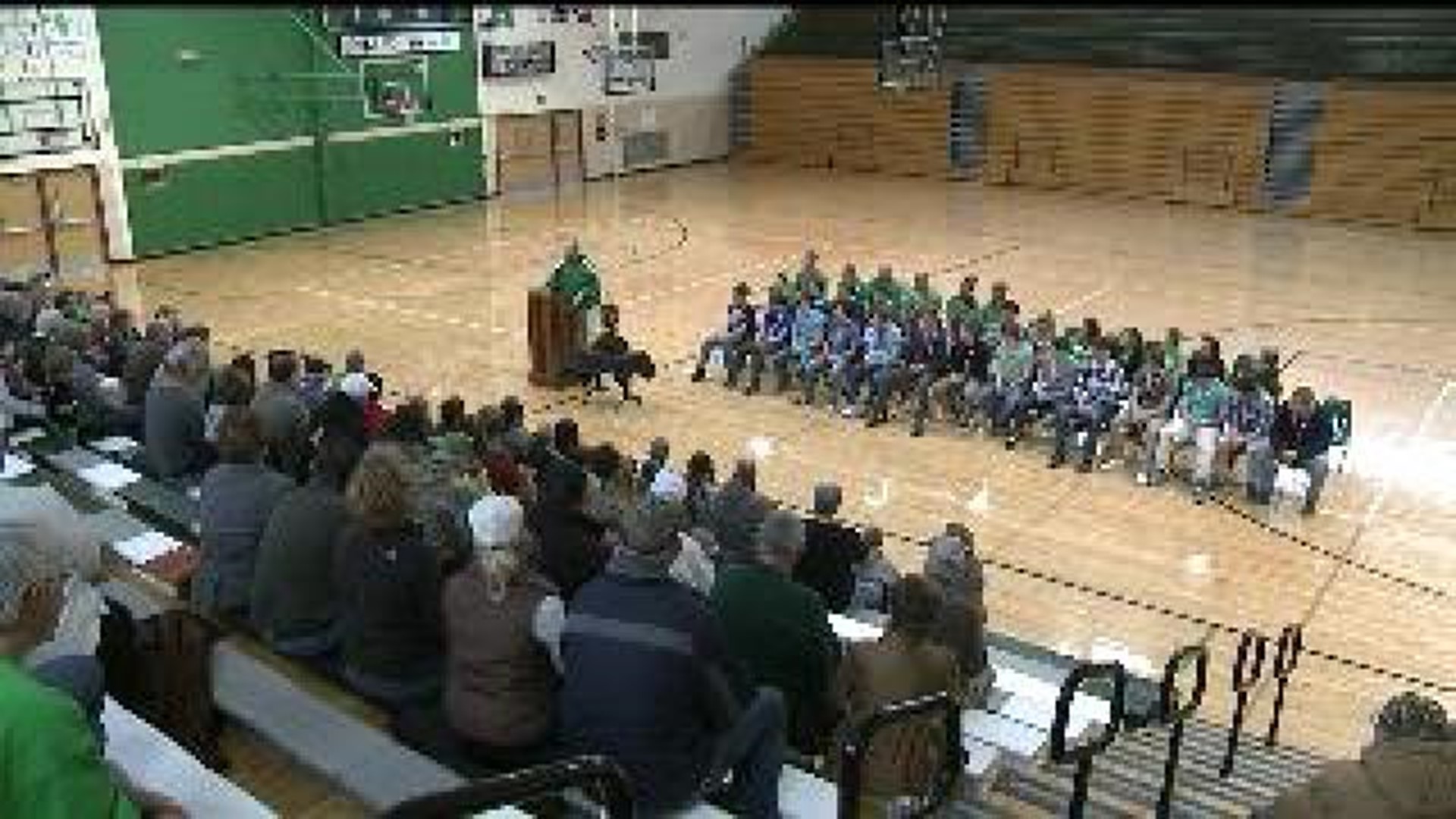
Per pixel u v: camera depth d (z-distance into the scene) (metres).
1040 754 6.34
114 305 16.77
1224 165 29.73
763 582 5.21
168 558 6.75
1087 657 9.66
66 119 22.47
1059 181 32.03
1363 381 16.36
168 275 22.52
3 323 12.93
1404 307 20.19
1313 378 16.50
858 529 8.98
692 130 35.75
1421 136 27.31
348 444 7.84
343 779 4.43
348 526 5.12
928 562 7.48
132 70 23.30
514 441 9.39
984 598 10.62
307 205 26.88
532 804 4.35
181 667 4.55
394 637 4.97
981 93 32.56
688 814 4.25
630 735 4.10
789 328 15.91
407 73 28.12
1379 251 24.86
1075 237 25.69
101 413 10.65
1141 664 9.57
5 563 2.42
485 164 30.45
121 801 2.21
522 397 15.66
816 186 32.22
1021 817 5.65
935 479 13.29
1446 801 3.42
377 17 27.12
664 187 32.12
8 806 2.07
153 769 3.78
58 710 2.14
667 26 34.16
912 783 4.77
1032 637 10.00
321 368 11.60
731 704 4.30
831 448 14.16
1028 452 14.09
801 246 24.34
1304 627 10.18
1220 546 11.72
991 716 6.66
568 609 4.49
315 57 26.30
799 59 35.09
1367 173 28.06
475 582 4.48
